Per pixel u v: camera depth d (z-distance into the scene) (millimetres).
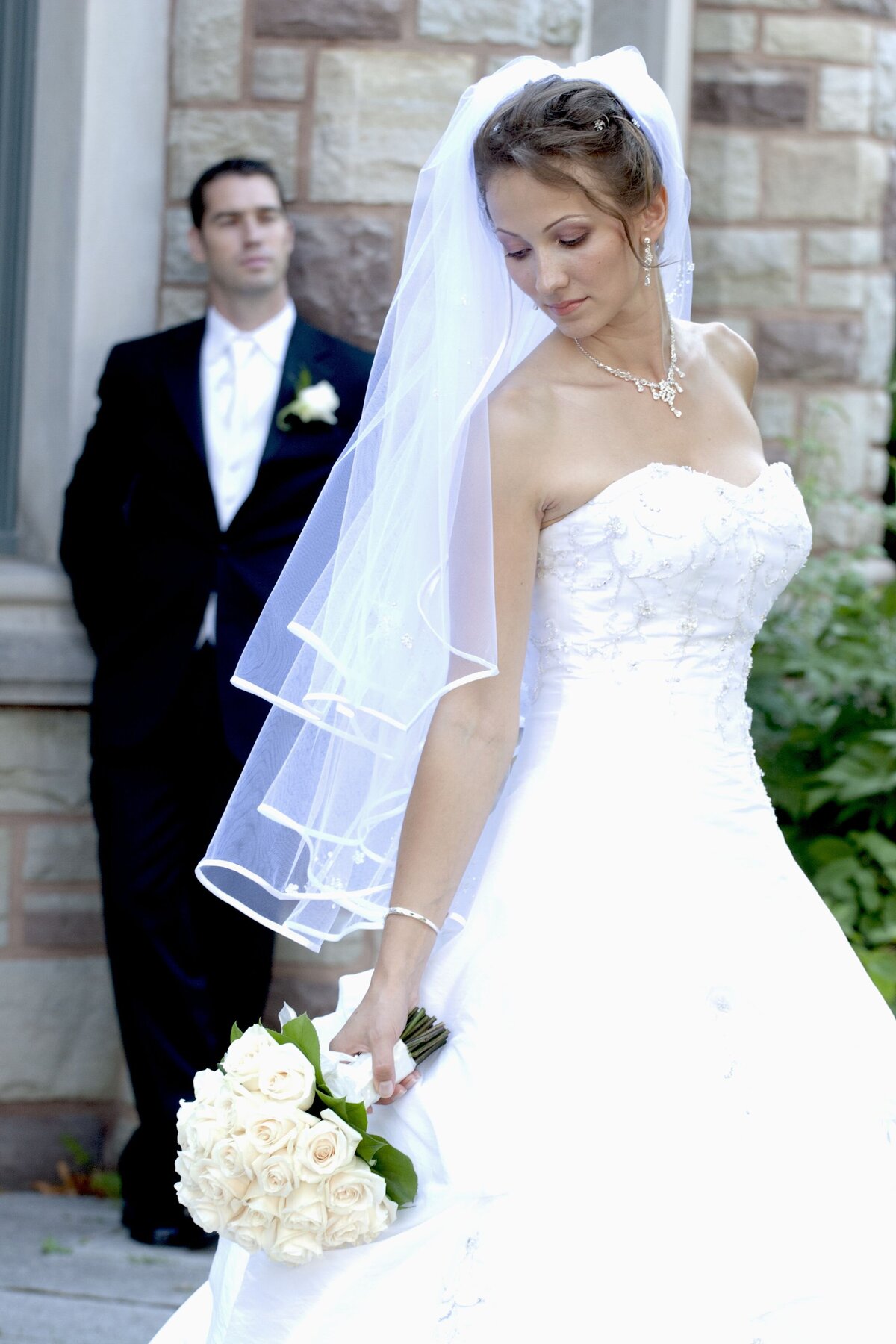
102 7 5168
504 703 2602
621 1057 2508
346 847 2793
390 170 5164
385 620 2668
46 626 5207
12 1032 5316
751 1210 2414
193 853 4898
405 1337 2387
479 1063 2545
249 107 5180
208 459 4898
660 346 2803
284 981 5203
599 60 2809
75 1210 5105
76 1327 4094
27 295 5387
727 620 2736
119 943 4863
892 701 5816
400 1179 2438
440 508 2623
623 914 2605
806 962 2682
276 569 4840
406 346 2701
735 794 2729
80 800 5305
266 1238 2326
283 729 2945
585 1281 2359
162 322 5320
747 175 6992
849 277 7031
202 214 4906
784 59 6945
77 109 5211
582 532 2660
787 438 6895
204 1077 2445
